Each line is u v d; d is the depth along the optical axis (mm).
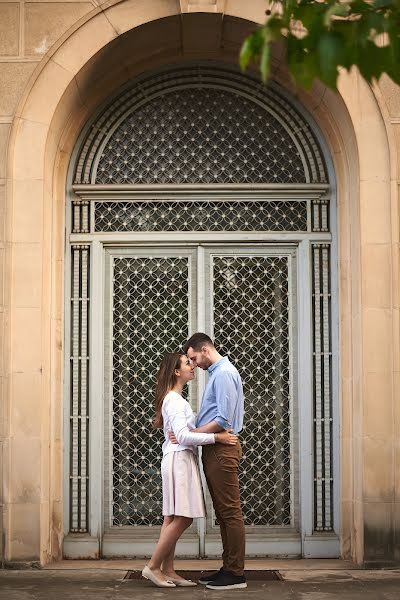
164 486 7766
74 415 9461
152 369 9578
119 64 9461
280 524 9414
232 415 7719
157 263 9656
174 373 7953
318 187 9562
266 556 9289
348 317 9312
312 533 9312
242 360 9586
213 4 8922
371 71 4043
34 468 8656
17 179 8906
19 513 8625
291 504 9391
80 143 9719
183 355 7988
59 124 9227
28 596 7414
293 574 8414
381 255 8852
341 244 9445
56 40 9031
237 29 9156
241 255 9641
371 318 8797
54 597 7371
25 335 8773
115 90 9727
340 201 9484
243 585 7762
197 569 8688
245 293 9625
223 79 9758
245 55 4039
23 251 8844
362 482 8688
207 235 9562
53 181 9383
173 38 9312
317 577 8273
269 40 4012
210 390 7848
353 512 9062
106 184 9594
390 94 8992
